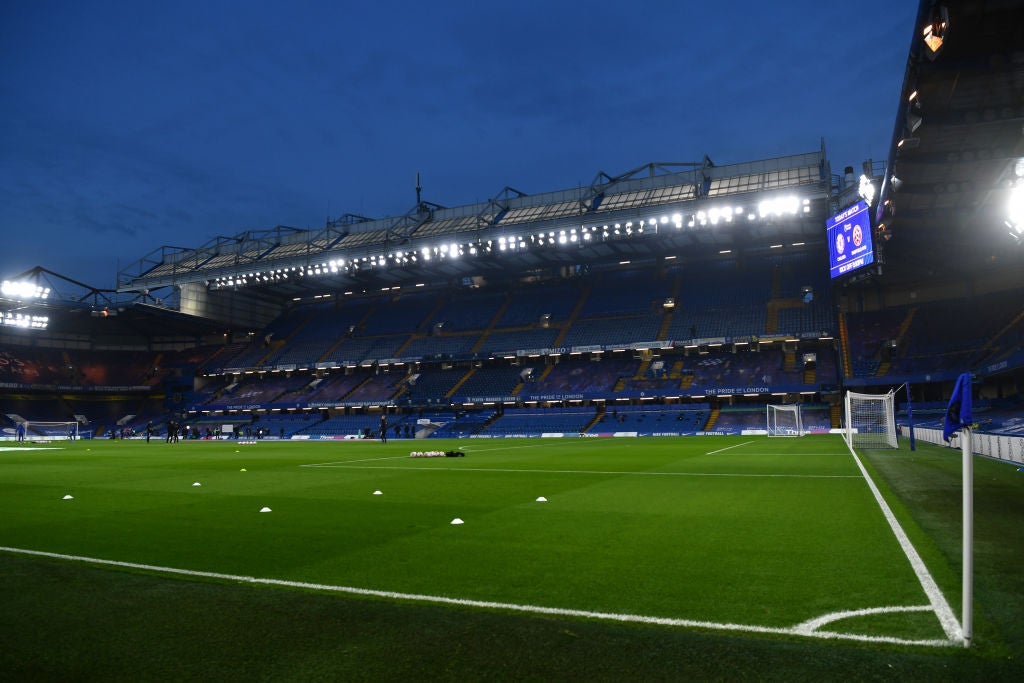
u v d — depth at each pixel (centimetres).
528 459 2694
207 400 7688
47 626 552
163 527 1054
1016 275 5278
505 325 7106
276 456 3181
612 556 787
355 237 6644
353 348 7450
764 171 5225
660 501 1295
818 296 6056
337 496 1459
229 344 8369
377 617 562
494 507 1239
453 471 2130
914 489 1430
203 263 7150
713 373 5950
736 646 479
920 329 5422
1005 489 1410
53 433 7162
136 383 8094
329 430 6588
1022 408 3928
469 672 437
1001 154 1870
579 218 5391
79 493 1567
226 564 777
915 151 1922
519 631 519
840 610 559
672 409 5831
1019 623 518
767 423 5025
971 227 2894
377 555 815
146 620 565
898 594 605
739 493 1404
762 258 6838
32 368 7538
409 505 1287
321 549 859
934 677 419
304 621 555
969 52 1468
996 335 4781
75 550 870
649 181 5525
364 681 425
